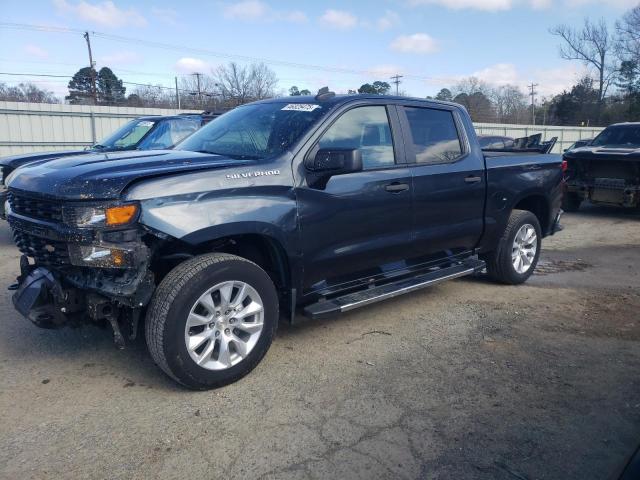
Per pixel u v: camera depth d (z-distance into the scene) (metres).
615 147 11.43
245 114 4.75
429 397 3.57
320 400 3.50
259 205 3.70
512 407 3.46
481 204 5.41
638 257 7.80
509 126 34.12
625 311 5.34
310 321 4.94
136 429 3.14
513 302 5.58
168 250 3.66
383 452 2.96
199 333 3.53
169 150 4.53
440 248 5.14
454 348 4.38
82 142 22.61
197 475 2.75
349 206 4.22
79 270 3.48
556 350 4.36
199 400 3.48
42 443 3.00
